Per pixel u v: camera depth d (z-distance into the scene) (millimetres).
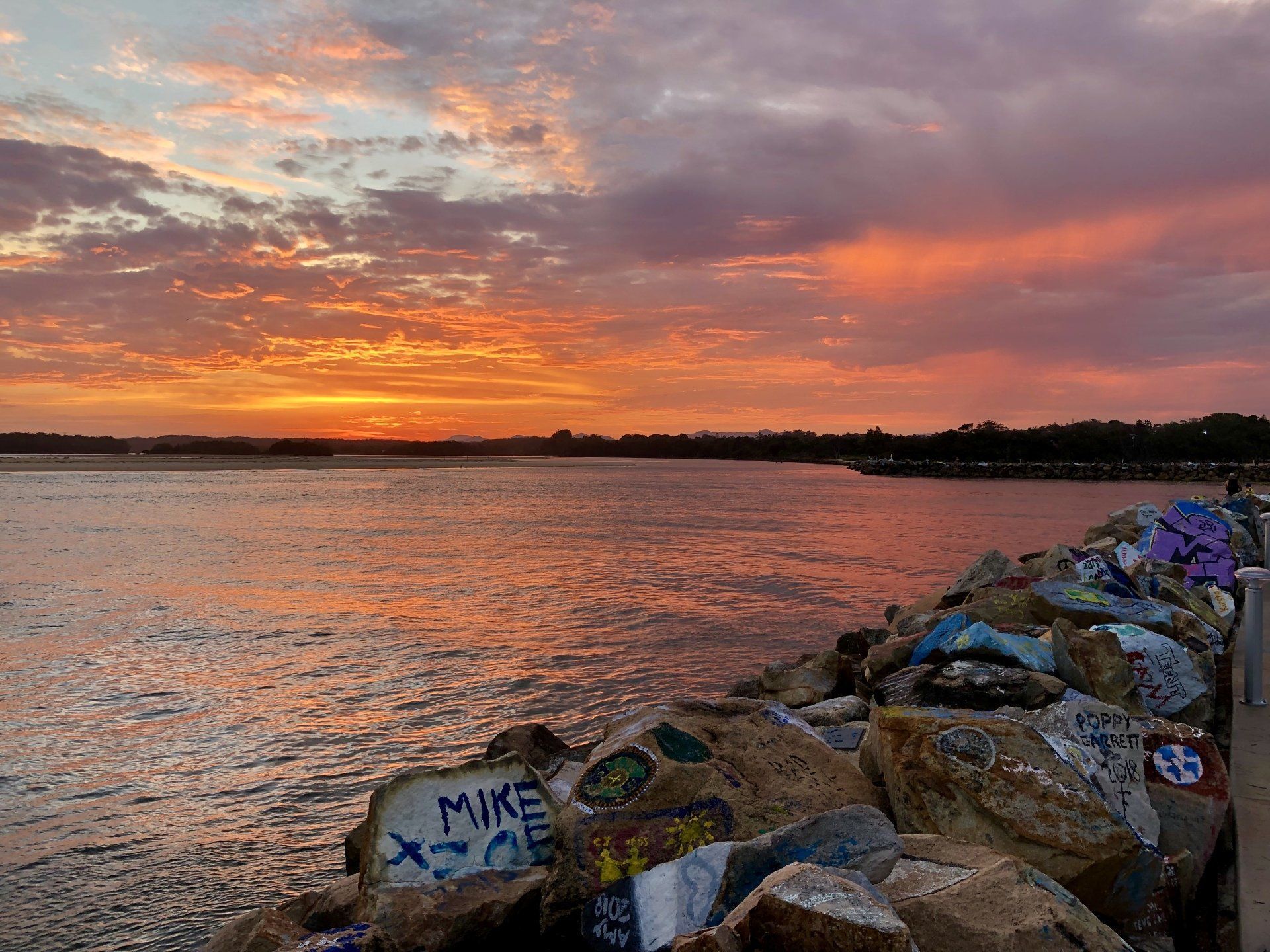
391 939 3777
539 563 26781
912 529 41469
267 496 63406
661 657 14031
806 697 9578
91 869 6895
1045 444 148625
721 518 48031
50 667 12984
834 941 2799
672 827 4133
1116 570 10484
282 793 8359
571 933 3924
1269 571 7344
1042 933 3186
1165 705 6750
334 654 13961
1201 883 4574
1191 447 138375
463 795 4324
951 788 4223
